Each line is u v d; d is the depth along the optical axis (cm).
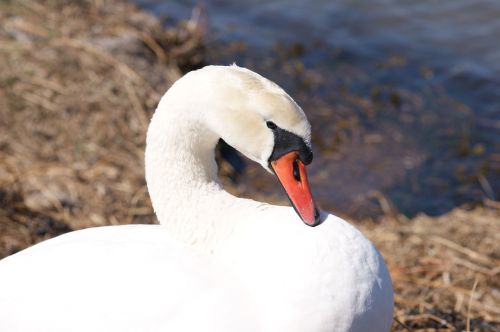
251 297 539
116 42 1360
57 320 542
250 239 566
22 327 546
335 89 1484
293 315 526
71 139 1109
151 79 1282
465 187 1219
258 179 1189
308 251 541
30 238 916
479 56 1591
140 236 613
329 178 1235
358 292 538
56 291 555
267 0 1758
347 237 554
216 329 524
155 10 1667
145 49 1370
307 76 1518
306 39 1644
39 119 1128
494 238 1009
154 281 552
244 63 1538
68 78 1221
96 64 1272
